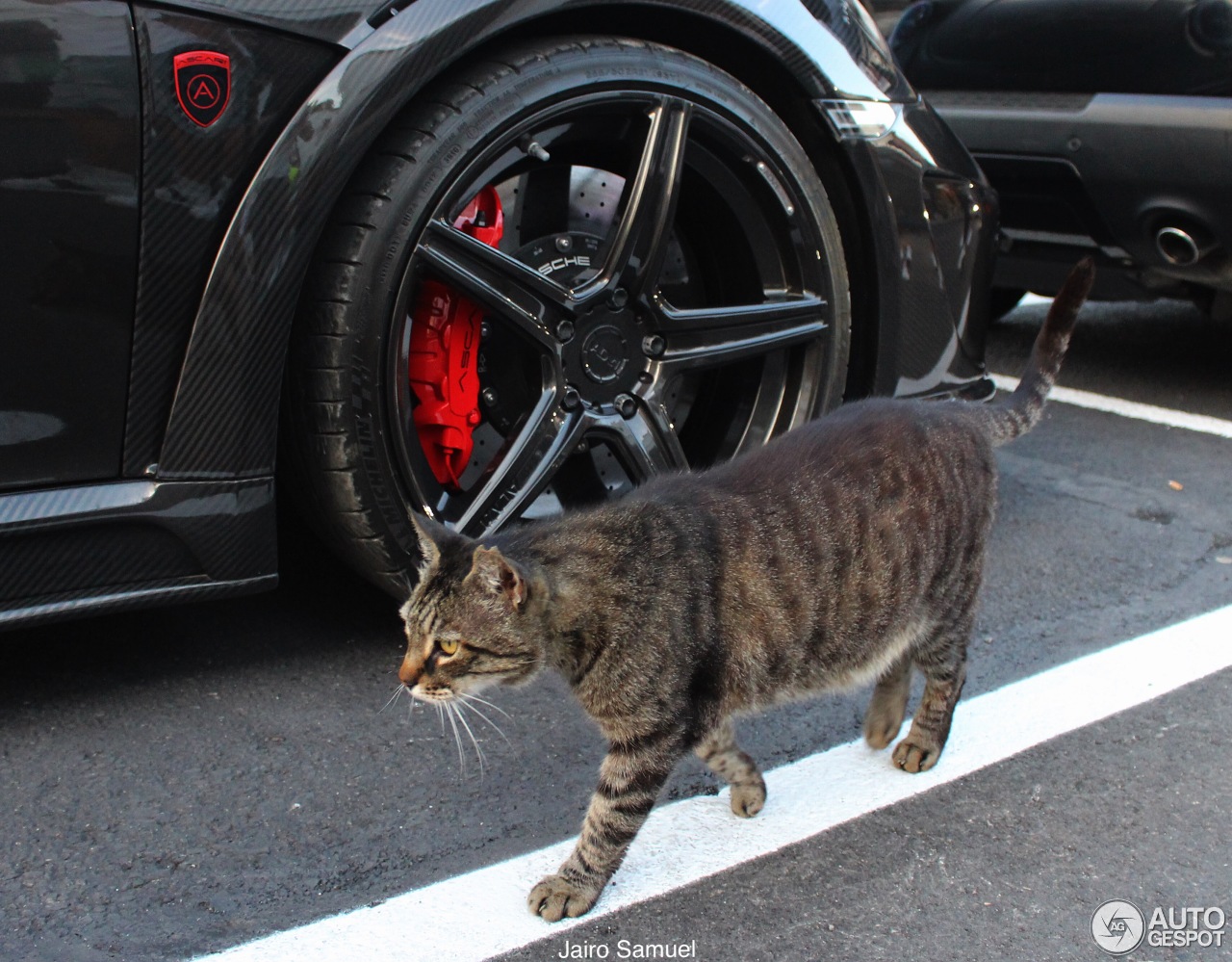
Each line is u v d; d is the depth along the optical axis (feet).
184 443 8.62
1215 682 10.35
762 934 7.19
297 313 8.98
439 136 8.88
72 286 8.00
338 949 6.94
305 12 8.31
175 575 8.85
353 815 8.25
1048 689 10.21
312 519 10.01
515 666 7.90
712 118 10.14
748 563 8.00
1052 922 7.36
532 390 10.44
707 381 11.89
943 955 7.04
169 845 7.82
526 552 7.92
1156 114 15.28
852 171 11.38
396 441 9.30
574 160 10.59
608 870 7.50
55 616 8.45
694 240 11.47
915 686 10.64
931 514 8.84
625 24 10.28
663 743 7.63
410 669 7.96
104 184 7.92
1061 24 16.10
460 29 8.89
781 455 8.77
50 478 8.30
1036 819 8.42
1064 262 18.13
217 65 8.07
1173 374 20.03
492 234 9.88
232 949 6.91
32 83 7.58
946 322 12.46
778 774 9.00
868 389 12.19
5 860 7.57
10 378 7.98
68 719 9.22
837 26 11.38
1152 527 13.76
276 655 10.39
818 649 8.37
